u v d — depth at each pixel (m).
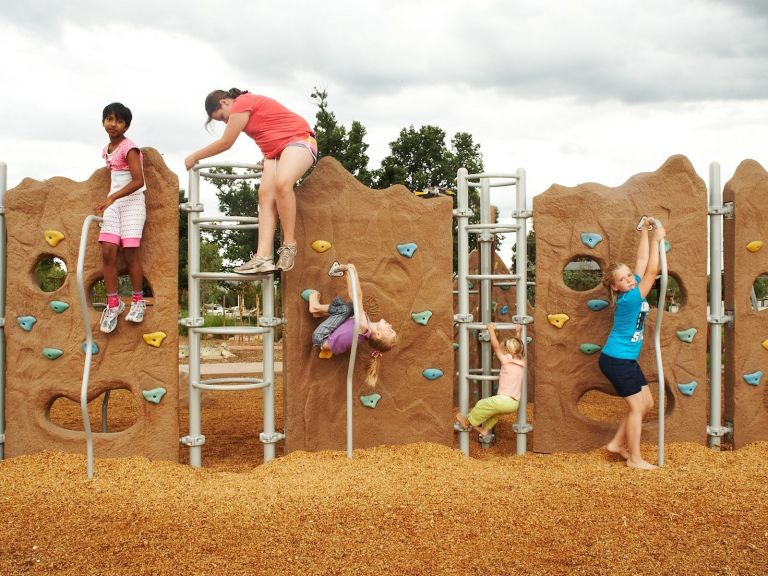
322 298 5.96
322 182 5.98
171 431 5.73
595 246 6.10
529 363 9.13
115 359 5.71
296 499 4.61
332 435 5.99
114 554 3.71
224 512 4.38
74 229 5.73
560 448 6.09
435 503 4.53
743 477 5.16
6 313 5.76
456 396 9.14
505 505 4.50
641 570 3.52
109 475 5.20
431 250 6.12
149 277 5.70
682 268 6.14
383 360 6.06
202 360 16.48
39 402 5.72
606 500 4.62
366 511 4.38
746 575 3.47
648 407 5.60
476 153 22.20
